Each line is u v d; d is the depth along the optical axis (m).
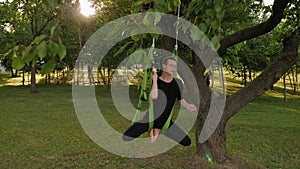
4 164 6.36
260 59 20.70
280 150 7.73
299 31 5.90
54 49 1.54
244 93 5.92
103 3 9.34
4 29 16.64
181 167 5.93
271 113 14.95
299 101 21.44
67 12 1.95
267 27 5.68
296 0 6.10
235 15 5.42
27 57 1.56
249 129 10.24
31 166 6.25
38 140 8.41
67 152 7.21
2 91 24.84
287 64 5.64
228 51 16.41
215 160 5.91
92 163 6.38
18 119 11.84
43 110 14.45
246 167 5.97
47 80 32.00
